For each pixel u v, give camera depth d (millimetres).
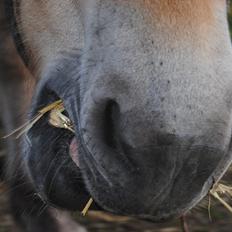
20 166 1414
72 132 1235
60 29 1256
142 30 1132
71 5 1242
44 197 1269
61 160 1232
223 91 1125
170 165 1113
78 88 1194
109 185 1146
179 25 1127
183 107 1109
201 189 1144
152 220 1160
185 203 1144
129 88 1120
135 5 1139
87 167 1168
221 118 1121
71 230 1509
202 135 1113
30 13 1312
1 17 1409
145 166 1115
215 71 1127
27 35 1331
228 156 1156
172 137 1107
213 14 1148
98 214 1858
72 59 1235
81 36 1232
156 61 1121
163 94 1111
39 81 1308
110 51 1142
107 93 1130
